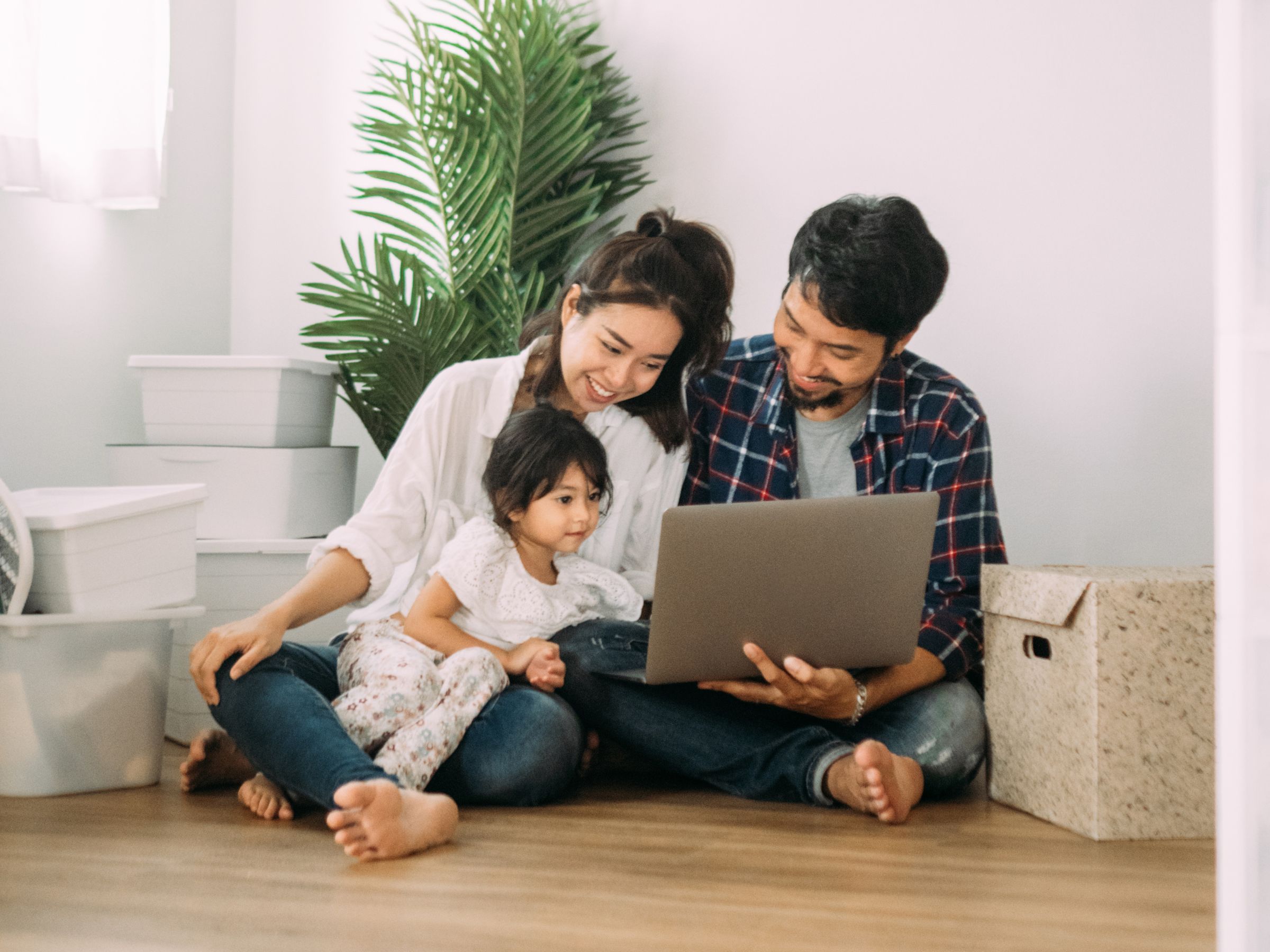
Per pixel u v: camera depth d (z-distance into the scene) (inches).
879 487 68.8
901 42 89.4
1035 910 41.9
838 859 48.6
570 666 62.4
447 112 93.1
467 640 61.4
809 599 56.1
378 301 89.9
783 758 58.9
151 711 62.1
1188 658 53.9
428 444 64.6
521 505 63.0
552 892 43.0
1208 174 81.0
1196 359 81.4
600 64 97.7
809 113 92.4
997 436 87.2
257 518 82.7
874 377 67.6
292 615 56.7
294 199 108.7
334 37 107.1
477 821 54.5
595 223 99.0
